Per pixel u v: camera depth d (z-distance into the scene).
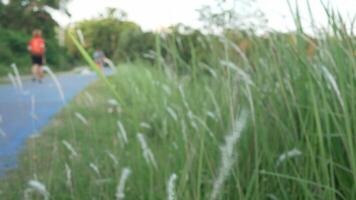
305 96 2.14
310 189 1.91
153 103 2.86
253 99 2.19
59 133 4.02
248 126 2.12
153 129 2.86
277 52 2.32
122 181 1.66
